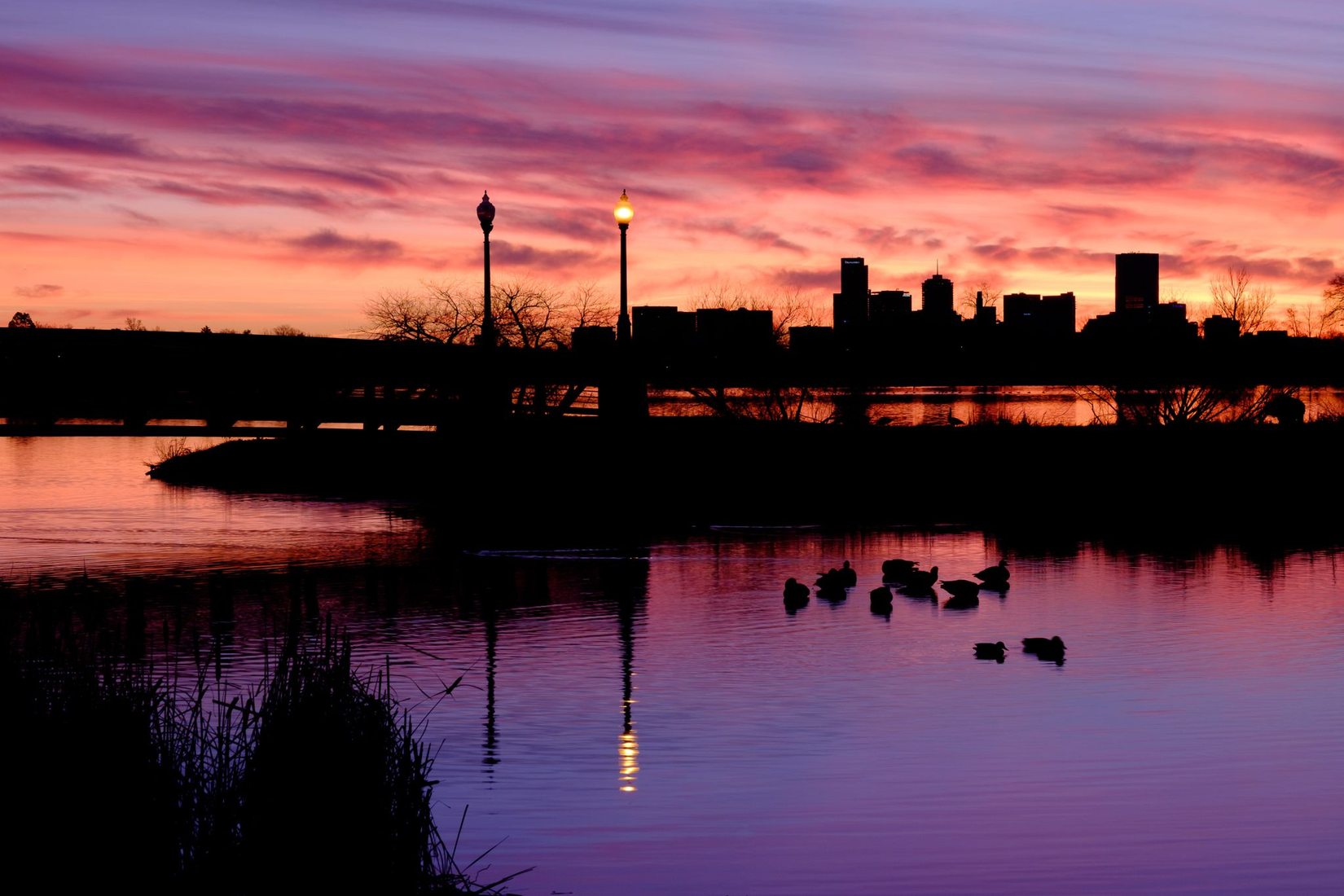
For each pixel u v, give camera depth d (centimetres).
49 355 6731
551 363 6366
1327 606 2406
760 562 3203
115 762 910
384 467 5859
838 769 1355
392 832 922
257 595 2653
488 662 1934
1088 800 1249
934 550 3431
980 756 1405
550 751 1431
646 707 1641
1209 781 1307
